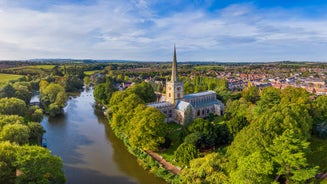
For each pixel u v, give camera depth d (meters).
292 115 63.09
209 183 52.91
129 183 66.19
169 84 125.44
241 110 110.81
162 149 85.12
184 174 58.97
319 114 87.12
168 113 122.19
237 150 56.41
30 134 84.06
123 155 84.88
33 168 50.19
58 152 87.12
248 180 46.72
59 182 56.12
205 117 133.25
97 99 167.00
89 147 92.19
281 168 49.84
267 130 56.94
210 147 81.69
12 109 101.25
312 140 77.00
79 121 128.88
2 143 57.53
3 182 50.47
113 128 105.25
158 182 66.56
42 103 149.75
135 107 101.56
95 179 68.31
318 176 54.91
